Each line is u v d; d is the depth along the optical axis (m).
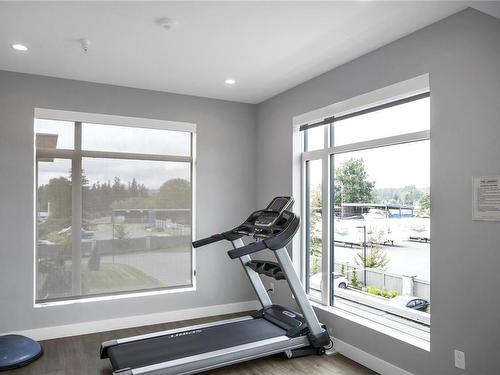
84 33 2.97
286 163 4.49
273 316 3.91
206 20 2.76
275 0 2.48
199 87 4.41
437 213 2.78
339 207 3.92
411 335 3.10
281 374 3.20
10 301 3.80
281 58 3.49
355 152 3.73
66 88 4.08
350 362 3.42
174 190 4.72
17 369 3.27
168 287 4.65
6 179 3.80
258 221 3.76
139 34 2.99
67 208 4.15
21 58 3.50
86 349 3.69
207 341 3.37
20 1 2.49
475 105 2.54
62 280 4.12
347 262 3.81
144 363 2.95
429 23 2.82
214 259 4.87
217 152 4.91
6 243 3.79
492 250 2.43
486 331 2.45
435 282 2.78
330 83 3.82
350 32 2.97
